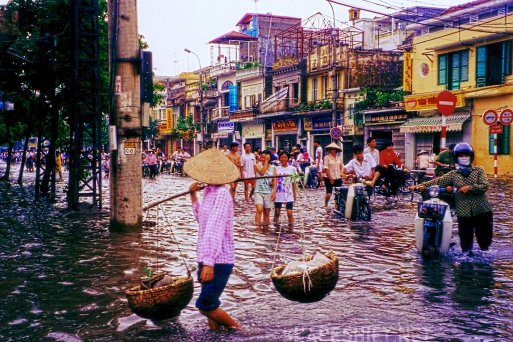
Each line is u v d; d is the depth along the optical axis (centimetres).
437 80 3117
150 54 1105
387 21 4644
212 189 438
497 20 2736
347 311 512
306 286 434
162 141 7081
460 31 2939
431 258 760
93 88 1377
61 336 452
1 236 983
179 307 440
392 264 721
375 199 1639
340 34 4622
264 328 461
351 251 816
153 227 1111
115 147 1039
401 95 3353
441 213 775
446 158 1095
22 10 1706
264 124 4809
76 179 1383
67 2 1606
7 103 2192
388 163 1576
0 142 2884
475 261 737
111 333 457
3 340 444
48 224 1146
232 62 5525
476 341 429
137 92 1057
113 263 741
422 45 3212
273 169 1121
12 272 690
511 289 589
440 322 477
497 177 2483
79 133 1438
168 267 716
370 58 3869
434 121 3020
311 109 4028
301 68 4266
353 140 3738
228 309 523
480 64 2845
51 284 627
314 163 2520
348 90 3722
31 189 2269
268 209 1120
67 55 1648
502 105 2719
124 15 1044
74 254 807
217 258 430
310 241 909
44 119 1880
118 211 1050
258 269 700
